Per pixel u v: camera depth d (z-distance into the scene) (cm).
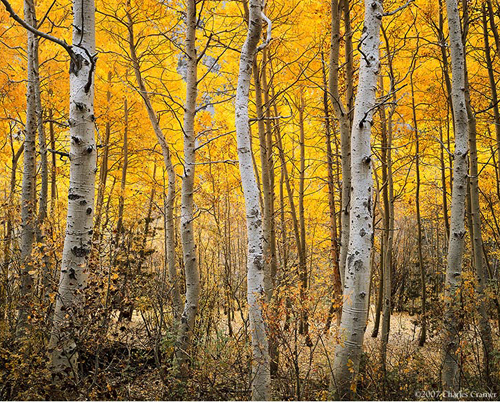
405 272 1589
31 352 348
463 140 466
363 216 384
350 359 374
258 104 697
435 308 510
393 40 757
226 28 720
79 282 331
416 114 867
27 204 503
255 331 359
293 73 766
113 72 853
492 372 443
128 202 962
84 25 339
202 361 448
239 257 1386
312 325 380
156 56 782
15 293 511
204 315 636
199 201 1027
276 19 684
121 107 921
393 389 414
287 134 1154
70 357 321
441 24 682
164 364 460
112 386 347
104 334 348
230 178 1084
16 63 781
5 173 1063
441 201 1403
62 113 880
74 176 332
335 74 561
